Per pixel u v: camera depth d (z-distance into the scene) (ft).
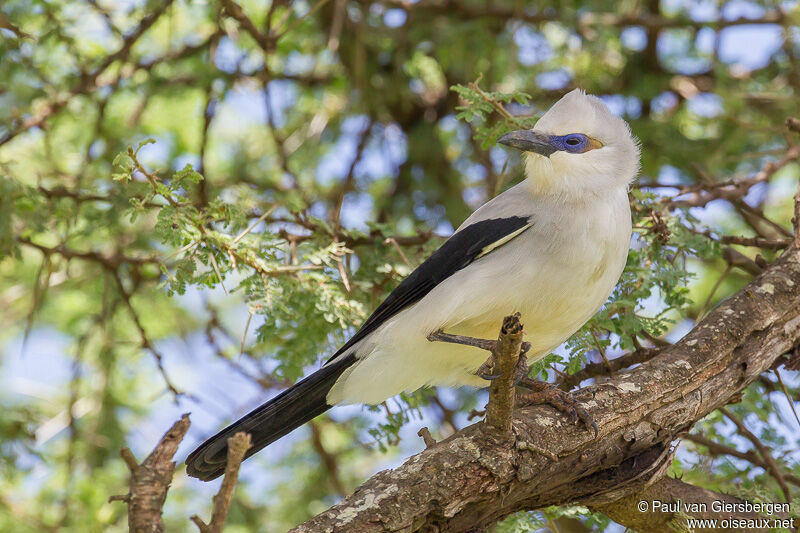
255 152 49.11
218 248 30.48
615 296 31.73
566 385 31.94
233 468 17.62
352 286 35.22
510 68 41.96
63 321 47.85
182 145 49.55
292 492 44.62
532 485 23.94
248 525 43.57
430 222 47.32
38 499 42.73
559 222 27.66
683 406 26.22
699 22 44.47
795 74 44.73
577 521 39.96
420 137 47.50
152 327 48.01
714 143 44.62
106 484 41.24
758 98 43.88
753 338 28.12
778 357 29.55
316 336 34.04
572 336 30.89
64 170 44.06
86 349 46.09
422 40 44.47
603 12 44.39
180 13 47.37
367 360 29.63
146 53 46.98
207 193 41.22
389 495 22.06
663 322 33.37
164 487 18.16
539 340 28.96
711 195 35.42
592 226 27.63
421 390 35.04
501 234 27.89
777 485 30.96
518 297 27.58
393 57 46.68
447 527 22.67
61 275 43.68
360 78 44.14
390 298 29.68
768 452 31.19
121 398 45.93
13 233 34.86
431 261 29.27
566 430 24.62
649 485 25.80
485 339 27.81
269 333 32.63
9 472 40.19
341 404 30.48
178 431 18.61
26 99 39.29
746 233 46.14
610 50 47.37
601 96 47.26
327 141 48.49
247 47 45.09
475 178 48.75
